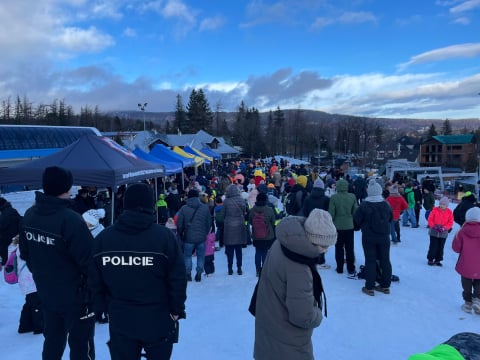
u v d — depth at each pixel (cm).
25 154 1994
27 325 422
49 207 281
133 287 225
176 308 234
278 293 224
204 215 634
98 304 235
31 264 293
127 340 229
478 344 160
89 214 429
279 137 8075
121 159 731
